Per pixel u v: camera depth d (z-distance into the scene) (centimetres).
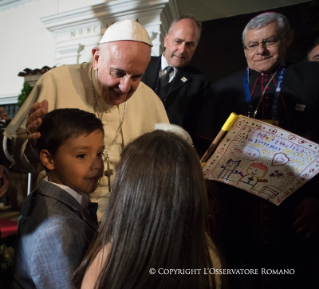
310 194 117
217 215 131
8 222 289
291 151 97
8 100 418
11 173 335
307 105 119
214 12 302
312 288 117
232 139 99
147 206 59
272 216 123
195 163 63
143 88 145
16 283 81
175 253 58
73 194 86
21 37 407
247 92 129
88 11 317
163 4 279
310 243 120
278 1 270
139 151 63
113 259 60
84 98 126
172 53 180
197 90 182
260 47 119
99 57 107
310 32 244
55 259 69
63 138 81
